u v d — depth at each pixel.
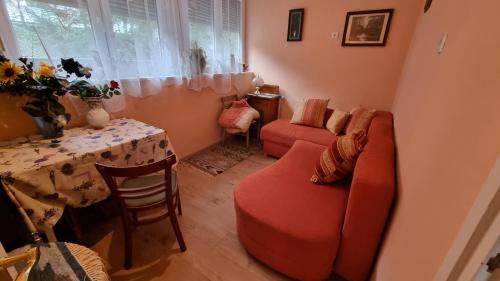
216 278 1.34
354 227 1.14
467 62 0.59
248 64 3.57
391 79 2.63
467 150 0.47
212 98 3.01
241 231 1.43
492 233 0.38
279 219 1.24
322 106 2.87
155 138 1.61
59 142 1.41
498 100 0.39
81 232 1.50
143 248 1.52
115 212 1.79
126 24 1.84
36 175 1.11
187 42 2.38
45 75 1.31
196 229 1.70
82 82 1.54
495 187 0.36
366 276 1.26
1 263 0.71
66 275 0.85
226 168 2.63
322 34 2.89
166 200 1.38
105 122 1.67
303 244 1.14
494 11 0.49
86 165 1.28
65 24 1.51
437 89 0.82
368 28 2.59
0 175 1.02
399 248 0.81
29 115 1.43
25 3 1.35
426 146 0.77
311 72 3.12
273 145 2.84
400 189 1.00
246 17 3.37
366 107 2.85
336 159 1.47
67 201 1.24
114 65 1.79
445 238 0.48
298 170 1.73
